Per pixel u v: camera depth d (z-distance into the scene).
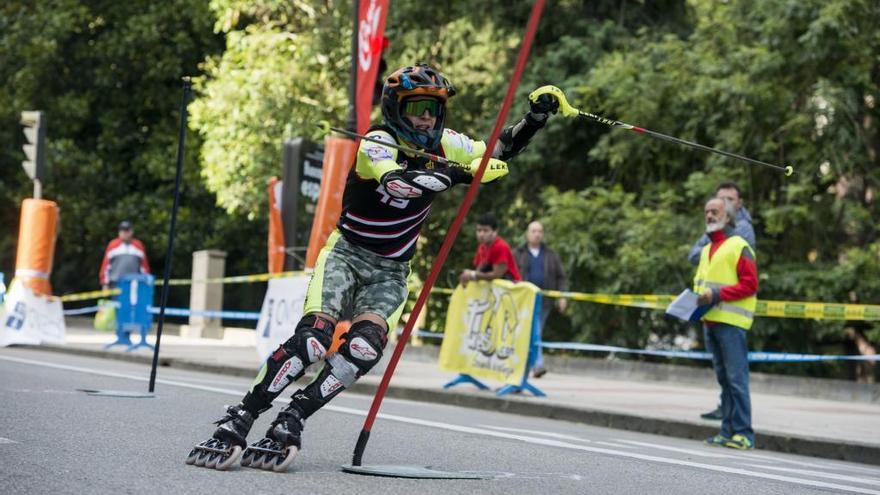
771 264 32.72
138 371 24.80
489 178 10.34
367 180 10.38
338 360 10.49
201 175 46.78
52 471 10.02
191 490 9.28
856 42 30.75
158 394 18.48
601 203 34.00
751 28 32.75
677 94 33.81
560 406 20.67
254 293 54.81
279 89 41.84
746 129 32.69
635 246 32.34
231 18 44.66
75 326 45.69
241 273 54.75
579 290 34.22
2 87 51.47
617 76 34.44
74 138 53.53
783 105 31.86
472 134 39.56
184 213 51.31
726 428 17.31
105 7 51.59
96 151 52.91
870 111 32.69
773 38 31.58
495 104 39.53
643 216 33.03
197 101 44.62
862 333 33.44
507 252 22.88
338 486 9.82
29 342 31.91
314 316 10.47
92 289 55.62
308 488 9.63
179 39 50.44
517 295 22.34
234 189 43.00
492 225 22.86
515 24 40.16
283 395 20.53
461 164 10.30
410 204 10.48
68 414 14.58
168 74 50.94
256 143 42.28
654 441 17.42
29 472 9.92
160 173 50.34
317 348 10.34
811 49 30.92
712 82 31.70
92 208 50.81
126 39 49.72
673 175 35.88
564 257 33.88
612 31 38.66
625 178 37.53
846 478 13.48
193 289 42.38
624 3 40.12
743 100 31.88
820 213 32.28
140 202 51.56
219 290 42.38
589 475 11.93
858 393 26.12
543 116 10.86
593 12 40.34
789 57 31.91
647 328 33.78
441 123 10.45
